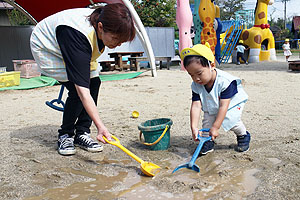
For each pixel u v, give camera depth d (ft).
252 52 55.98
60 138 10.06
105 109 17.35
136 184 7.55
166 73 38.14
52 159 9.46
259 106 16.58
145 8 66.59
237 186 7.18
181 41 40.27
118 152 10.00
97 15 8.35
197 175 7.94
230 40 57.31
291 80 27.81
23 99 22.21
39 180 7.94
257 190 6.90
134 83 29.07
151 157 9.43
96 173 8.33
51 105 11.68
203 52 8.50
